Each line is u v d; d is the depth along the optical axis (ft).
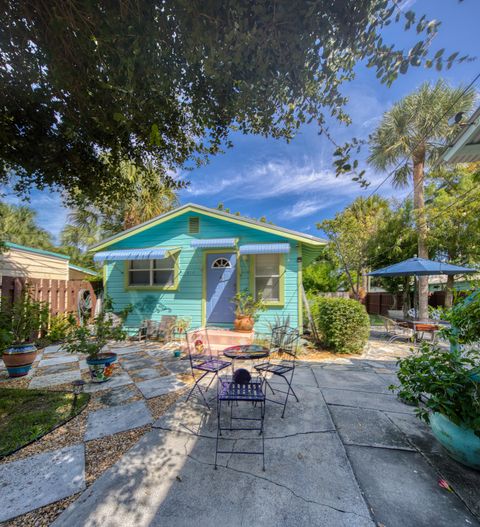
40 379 16.46
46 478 7.84
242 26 6.37
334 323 22.79
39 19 7.59
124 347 24.56
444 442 8.57
